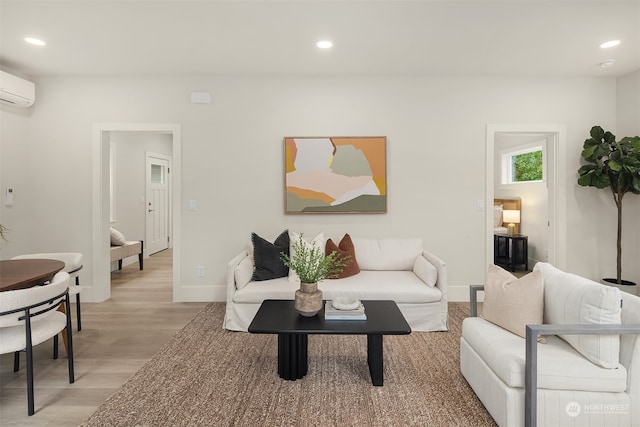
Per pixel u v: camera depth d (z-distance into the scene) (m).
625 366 1.58
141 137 6.57
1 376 2.26
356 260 3.46
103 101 3.82
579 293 1.70
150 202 6.89
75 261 2.96
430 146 3.85
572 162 3.85
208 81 3.83
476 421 1.79
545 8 2.44
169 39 2.94
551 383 1.57
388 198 3.87
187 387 2.12
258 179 3.87
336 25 2.70
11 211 3.63
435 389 2.09
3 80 3.27
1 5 2.40
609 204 3.86
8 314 1.75
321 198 3.82
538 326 1.53
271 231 3.90
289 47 3.10
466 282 3.89
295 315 2.27
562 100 3.82
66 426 1.76
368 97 3.84
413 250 3.54
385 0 2.36
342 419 1.81
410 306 2.98
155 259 6.45
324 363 2.44
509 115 3.84
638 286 3.57
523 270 5.20
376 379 2.12
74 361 2.46
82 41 2.97
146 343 2.77
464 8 2.45
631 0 2.35
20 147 3.72
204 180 3.87
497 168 6.10
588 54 3.24
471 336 2.05
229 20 2.62
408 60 3.39
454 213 3.87
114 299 3.97
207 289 3.89
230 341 2.80
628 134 3.72
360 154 3.81
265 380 2.21
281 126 3.85
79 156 3.84
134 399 1.99
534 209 5.21
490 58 3.34
